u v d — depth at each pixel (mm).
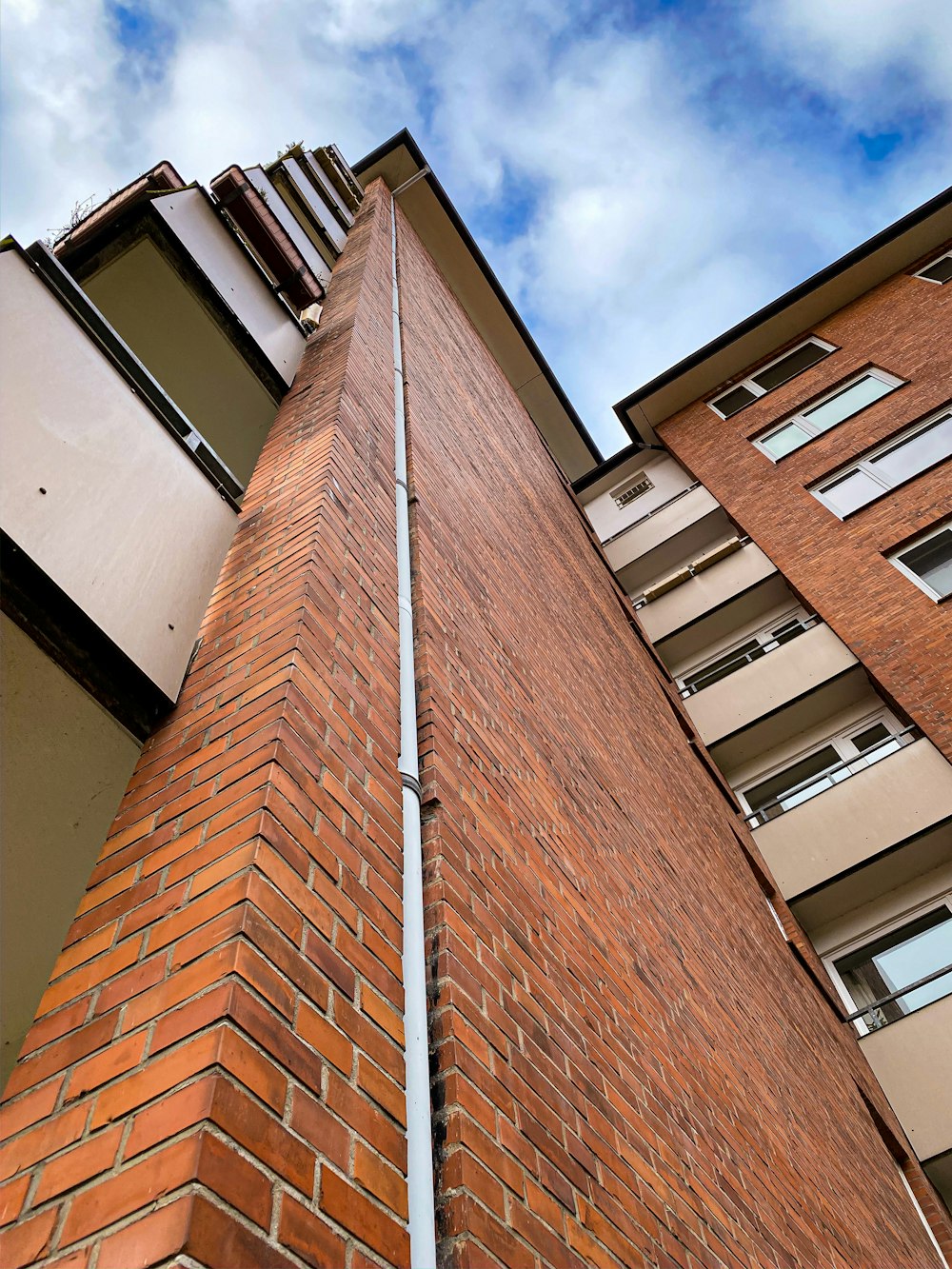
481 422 8898
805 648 11453
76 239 4824
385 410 5160
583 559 11133
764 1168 3783
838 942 9312
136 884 2094
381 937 2164
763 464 14508
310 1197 1541
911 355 14016
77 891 2732
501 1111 2135
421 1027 2082
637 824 5316
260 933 1801
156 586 2918
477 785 3162
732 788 11172
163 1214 1344
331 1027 1836
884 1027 8156
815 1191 4277
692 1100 3451
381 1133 1795
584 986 3088
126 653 2631
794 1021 6422
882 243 16469
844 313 16656
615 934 3723
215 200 5500
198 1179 1367
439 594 3984
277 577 3076
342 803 2346
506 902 2861
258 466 4246
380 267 8508
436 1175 1872
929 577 10820
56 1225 1438
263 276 5641
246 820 2047
